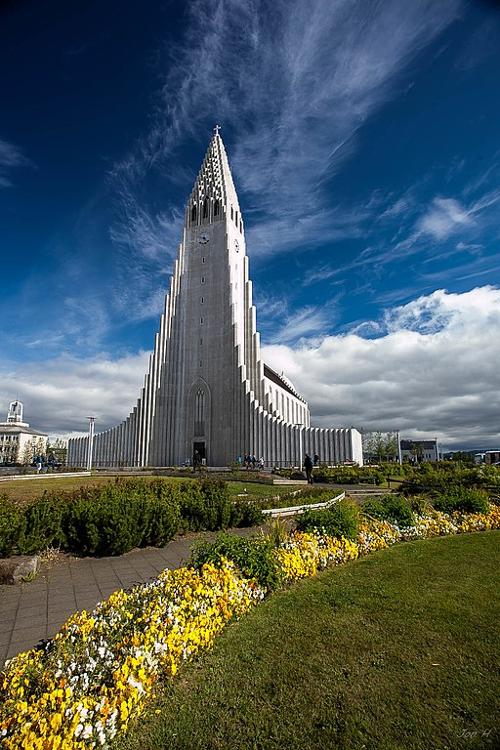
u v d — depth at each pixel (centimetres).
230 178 7419
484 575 908
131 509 1120
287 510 1628
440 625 644
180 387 6353
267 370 7756
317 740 401
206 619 580
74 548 1091
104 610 599
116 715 391
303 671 513
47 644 509
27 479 2934
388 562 1018
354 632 619
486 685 485
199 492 1444
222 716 432
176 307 6644
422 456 11212
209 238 6775
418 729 414
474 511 1557
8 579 864
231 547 791
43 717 363
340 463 4922
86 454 6994
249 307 6556
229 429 5909
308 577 895
